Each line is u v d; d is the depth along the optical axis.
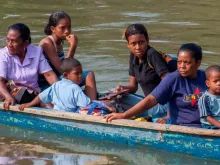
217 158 19.33
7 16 41.81
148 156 20.23
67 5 46.12
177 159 19.92
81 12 43.38
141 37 22.08
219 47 33.12
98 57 31.53
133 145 20.83
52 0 48.22
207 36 35.78
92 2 47.47
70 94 22.09
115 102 23.31
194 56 19.73
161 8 44.78
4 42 34.03
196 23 39.41
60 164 19.41
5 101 22.94
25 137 22.16
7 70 23.75
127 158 20.06
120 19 40.72
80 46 33.62
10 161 19.64
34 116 22.56
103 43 34.22
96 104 21.77
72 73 22.30
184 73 19.84
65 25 24.52
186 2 47.38
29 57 23.78
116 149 20.95
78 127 21.69
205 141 19.34
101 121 20.95
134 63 23.05
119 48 33.16
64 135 22.17
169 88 20.19
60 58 25.16
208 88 20.16
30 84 23.98
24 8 44.84
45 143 21.53
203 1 47.69
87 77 23.44
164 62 22.05
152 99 20.25
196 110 20.12
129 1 47.84
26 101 23.31
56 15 24.59
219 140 19.03
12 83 23.62
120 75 28.83
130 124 20.45
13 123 23.22
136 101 23.64
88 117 21.20
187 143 19.73
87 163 19.53
